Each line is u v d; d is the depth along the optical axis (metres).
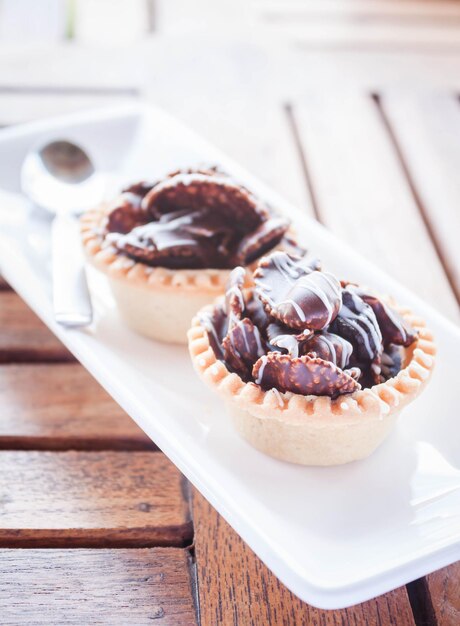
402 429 0.41
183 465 0.39
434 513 0.39
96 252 0.46
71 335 0.44
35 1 0.71
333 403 0.39
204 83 0.61
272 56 0.63
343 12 0.70
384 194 0.54
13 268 0.47
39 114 0.57
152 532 0.39
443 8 0.71
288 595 0.37
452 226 0.52
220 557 0.38
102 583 0.37
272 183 0.54
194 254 0.44
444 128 0.59
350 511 0.39
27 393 0.43
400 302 0.45
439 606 0.37
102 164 0.54
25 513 0.39
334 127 0.59
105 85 0.60
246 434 0.41
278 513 0.39
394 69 0.63
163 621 0.37
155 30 0.68
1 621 0.36
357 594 0.36
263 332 0.40
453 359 0.43
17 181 0.52
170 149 0.53
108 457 0.41
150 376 0.43
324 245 0.47
